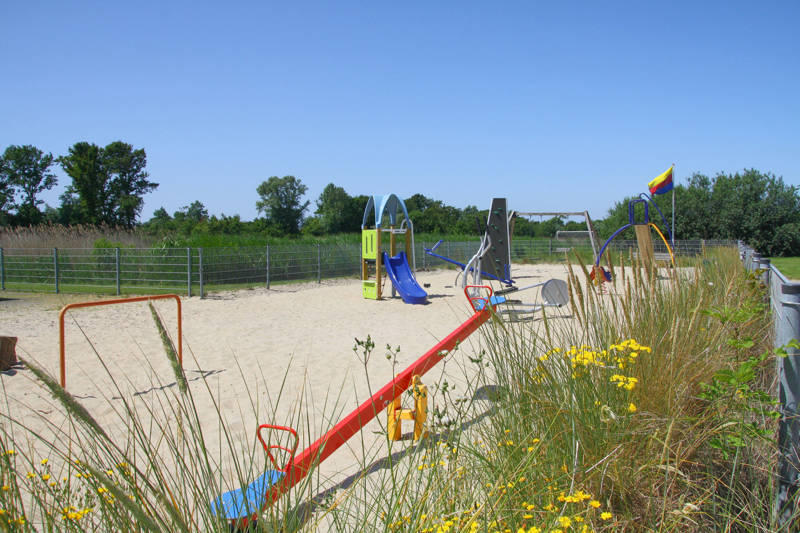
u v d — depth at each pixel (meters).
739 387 2.65
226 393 5.46
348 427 3.43
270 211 71.69
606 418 2.46
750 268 9.06
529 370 3.01
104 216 60.00
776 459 2.43
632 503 2.31
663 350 3.29
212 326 9.76
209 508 1.78
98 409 4.91
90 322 10.03
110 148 60.66
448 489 2.18
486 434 2.91
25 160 56.12
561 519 1.81
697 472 2.56
